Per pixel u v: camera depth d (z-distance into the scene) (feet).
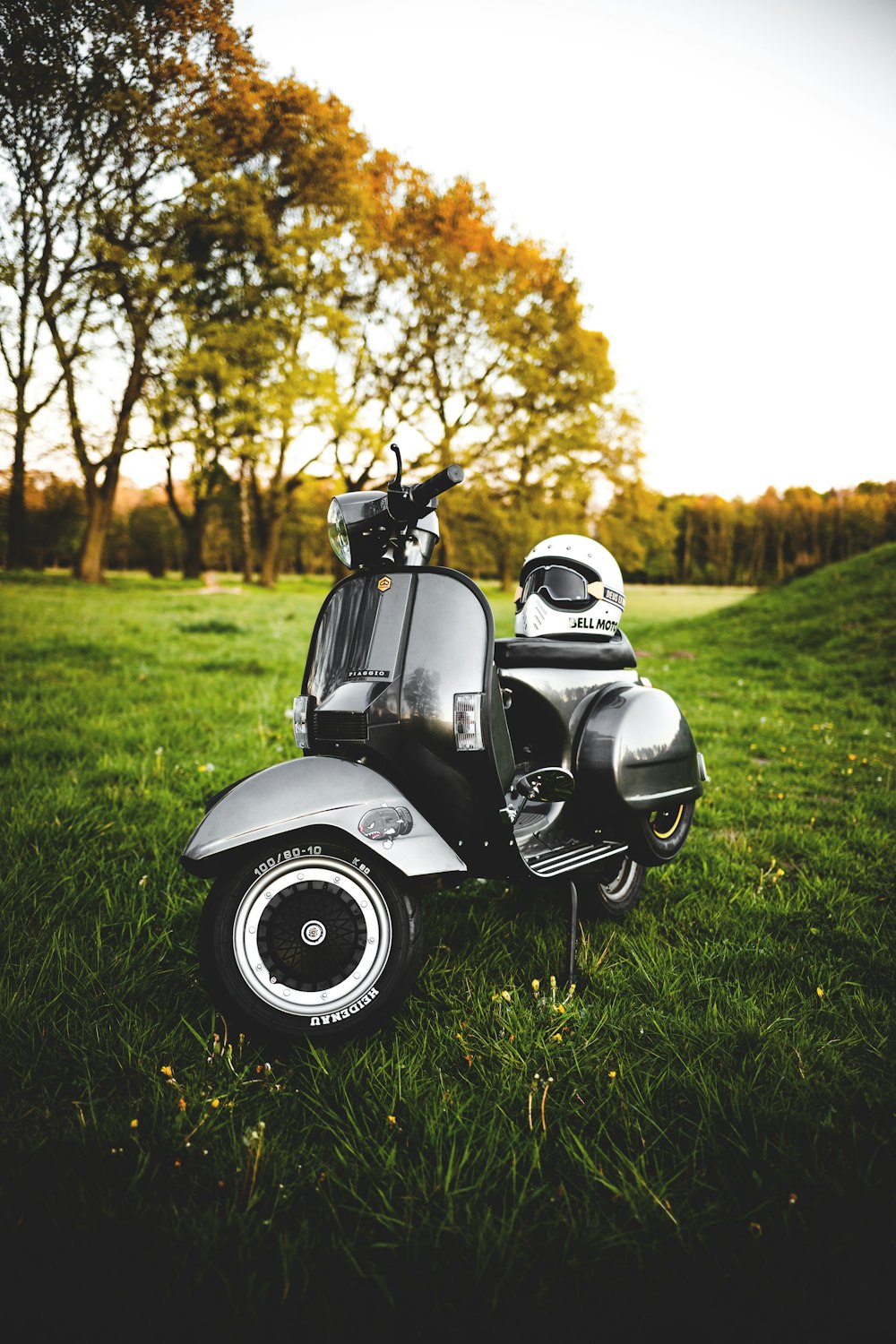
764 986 8.18
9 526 98.22
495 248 102.32
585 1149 5.74
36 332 75.00
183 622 49.85
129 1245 4.81
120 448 91.97
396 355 105.29
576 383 104.22
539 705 8.64
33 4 48.62
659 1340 4.30
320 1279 4.65
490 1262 4.78
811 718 25.76
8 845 10.97
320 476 116.98
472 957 8.66
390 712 7.22
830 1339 4.30
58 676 26.25
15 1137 5.74
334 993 6.74
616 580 9.70
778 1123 6.03
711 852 12.47
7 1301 4.41
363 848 6.77
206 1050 6.75
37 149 56.70
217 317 84.02
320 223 84.94
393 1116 6.00
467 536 112.27
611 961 8.74
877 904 10.68
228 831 6.56
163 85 57.41
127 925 8.91
